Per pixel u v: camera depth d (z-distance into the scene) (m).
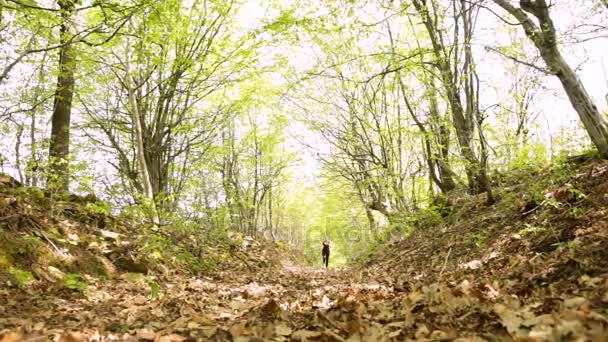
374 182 18.84
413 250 11.59
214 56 14.08
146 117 15.75
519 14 7.73
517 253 6.21
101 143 16.80
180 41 13.10
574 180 7.88
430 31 11.12
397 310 3.89
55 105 11.77
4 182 8.09
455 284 5.03
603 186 6.71
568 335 2.29
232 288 7.84
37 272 5.94
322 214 35.56
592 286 3.20
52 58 12.35
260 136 23.19
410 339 2.81
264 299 6.28
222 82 14.52
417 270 9.01
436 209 13.46
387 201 19.28
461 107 11.01
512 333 2.60
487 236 8.55
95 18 12.16
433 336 2.73
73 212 8.77
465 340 2.48
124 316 4.53
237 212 23.25
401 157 20.31
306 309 4.86
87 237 7.77
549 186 8.68
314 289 7.30
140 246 8.66
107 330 3.88
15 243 6.09
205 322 4.01
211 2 12.91
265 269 13.62
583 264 3.88
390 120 19.67
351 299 4.92
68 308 4.83
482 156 10.43
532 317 2.78
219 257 12.33
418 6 11.25
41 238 6.74
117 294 6.18
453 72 10.89
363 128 19.03
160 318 4.46
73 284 5.86
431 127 12.86
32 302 4.89
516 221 8.27
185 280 8.31
